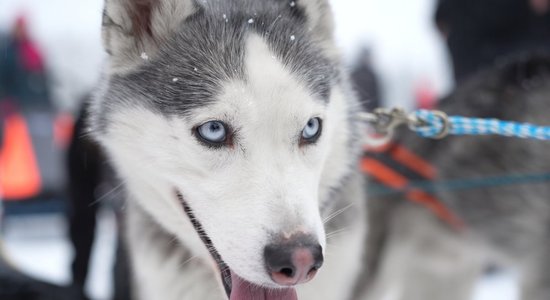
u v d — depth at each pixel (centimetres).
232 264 51
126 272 77
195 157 53
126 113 57
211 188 53
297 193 51
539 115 78
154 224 63
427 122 67
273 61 54
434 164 84
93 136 64
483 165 81
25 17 172
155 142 56
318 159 55
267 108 52
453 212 84
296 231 49
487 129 66
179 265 63
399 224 83
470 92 85
